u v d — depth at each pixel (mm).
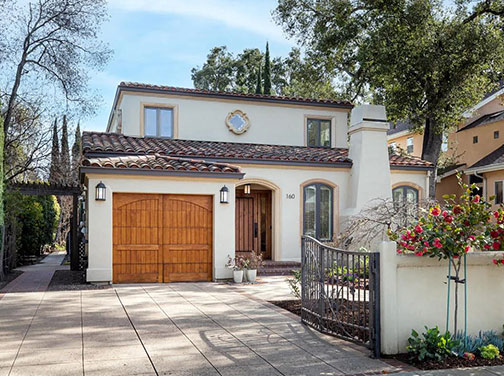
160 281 12805
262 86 45031
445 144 27844
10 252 16312
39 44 20875
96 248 12242
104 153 14375
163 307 9273
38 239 21219
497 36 19672
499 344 6387
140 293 10969
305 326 7715
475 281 6641
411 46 19328
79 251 17234
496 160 21859
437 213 6375
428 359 5953
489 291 6699
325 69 23984
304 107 19641
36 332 7223
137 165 12484
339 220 16891
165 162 13336
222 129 18594
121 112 17812
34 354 6078
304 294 7969
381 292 6172
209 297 10484
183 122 18094
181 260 13031
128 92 17453
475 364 5816
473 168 22625
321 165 16641
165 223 12938
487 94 25406
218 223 13203
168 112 18047
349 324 6719
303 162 16359
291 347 6492
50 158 23078
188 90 18016
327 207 16953
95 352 6184
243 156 15703
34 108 21641
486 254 6609
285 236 16281
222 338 6941
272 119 19250
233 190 13383
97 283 12234
